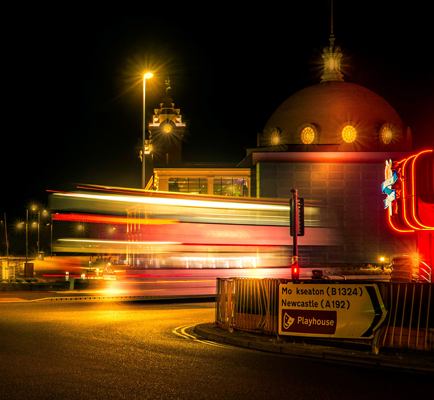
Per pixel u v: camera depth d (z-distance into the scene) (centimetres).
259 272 2602
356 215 6056
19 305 2111
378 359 945
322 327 1091
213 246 2506
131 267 2675
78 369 856
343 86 6944
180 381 784
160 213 2459
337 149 6538
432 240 2652
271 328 1228
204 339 1242
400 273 2295
